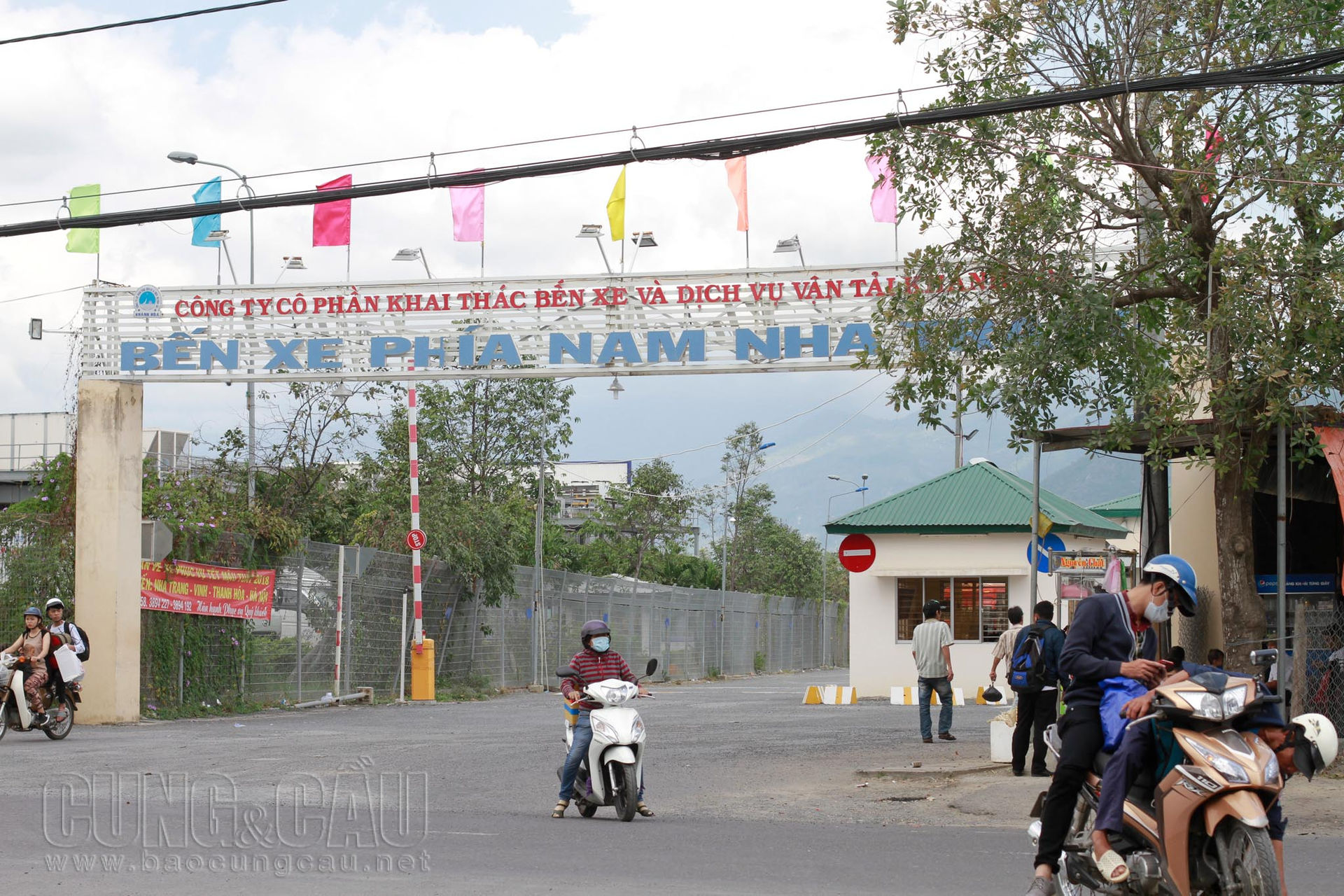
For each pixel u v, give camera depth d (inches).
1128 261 609.9
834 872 363.9
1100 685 289.3
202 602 970.7
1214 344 559.8
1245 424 566.6
